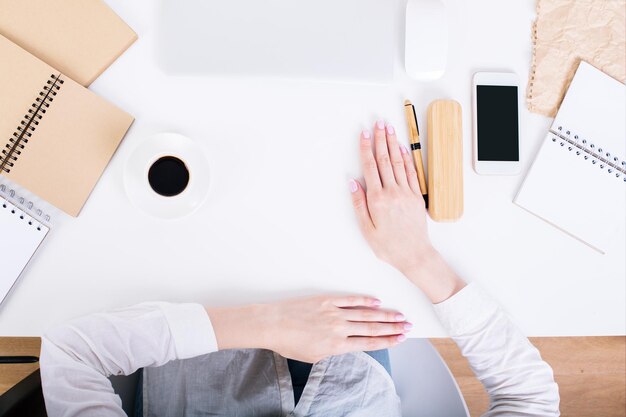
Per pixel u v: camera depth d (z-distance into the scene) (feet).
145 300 2.40
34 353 3.87
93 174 2.33
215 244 2.42
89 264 2.37
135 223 2.38
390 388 2.77
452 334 2.44
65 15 2.31
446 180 2.43
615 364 4.39
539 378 2.41
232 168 2.44
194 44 2.38
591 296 2.55
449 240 2.50
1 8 2.26
